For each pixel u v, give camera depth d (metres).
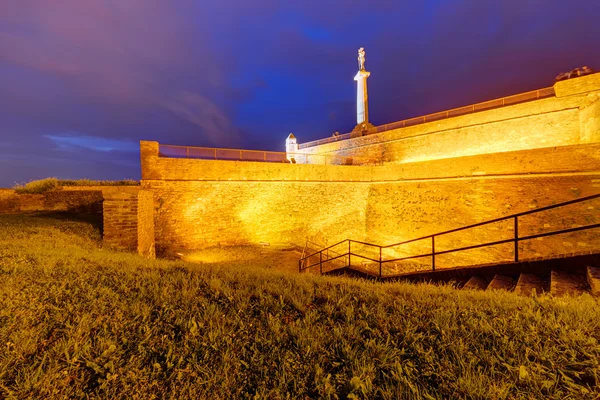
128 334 2.66
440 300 3.51
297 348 2.55
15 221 8.61
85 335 2.56
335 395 2.03
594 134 15.98
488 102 23.61
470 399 1.91
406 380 2.08
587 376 2.05
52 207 13.41
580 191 12.27
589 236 11.72
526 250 13.31
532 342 2.44
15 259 4.51
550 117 18.39
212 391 2.07
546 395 1.90
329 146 33.31
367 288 4.11
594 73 18.44
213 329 2.79
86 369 2.20
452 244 16.02
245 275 4.82
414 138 25.11
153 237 13.25
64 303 3.12
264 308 3.32
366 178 21.05
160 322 2.91
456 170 16.48
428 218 17.38
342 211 20.52
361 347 2.56
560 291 4.15
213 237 16.47
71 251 5.61
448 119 22.91
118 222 7.70
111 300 3.31
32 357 2.25
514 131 19.75
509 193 14.29
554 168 13.08
